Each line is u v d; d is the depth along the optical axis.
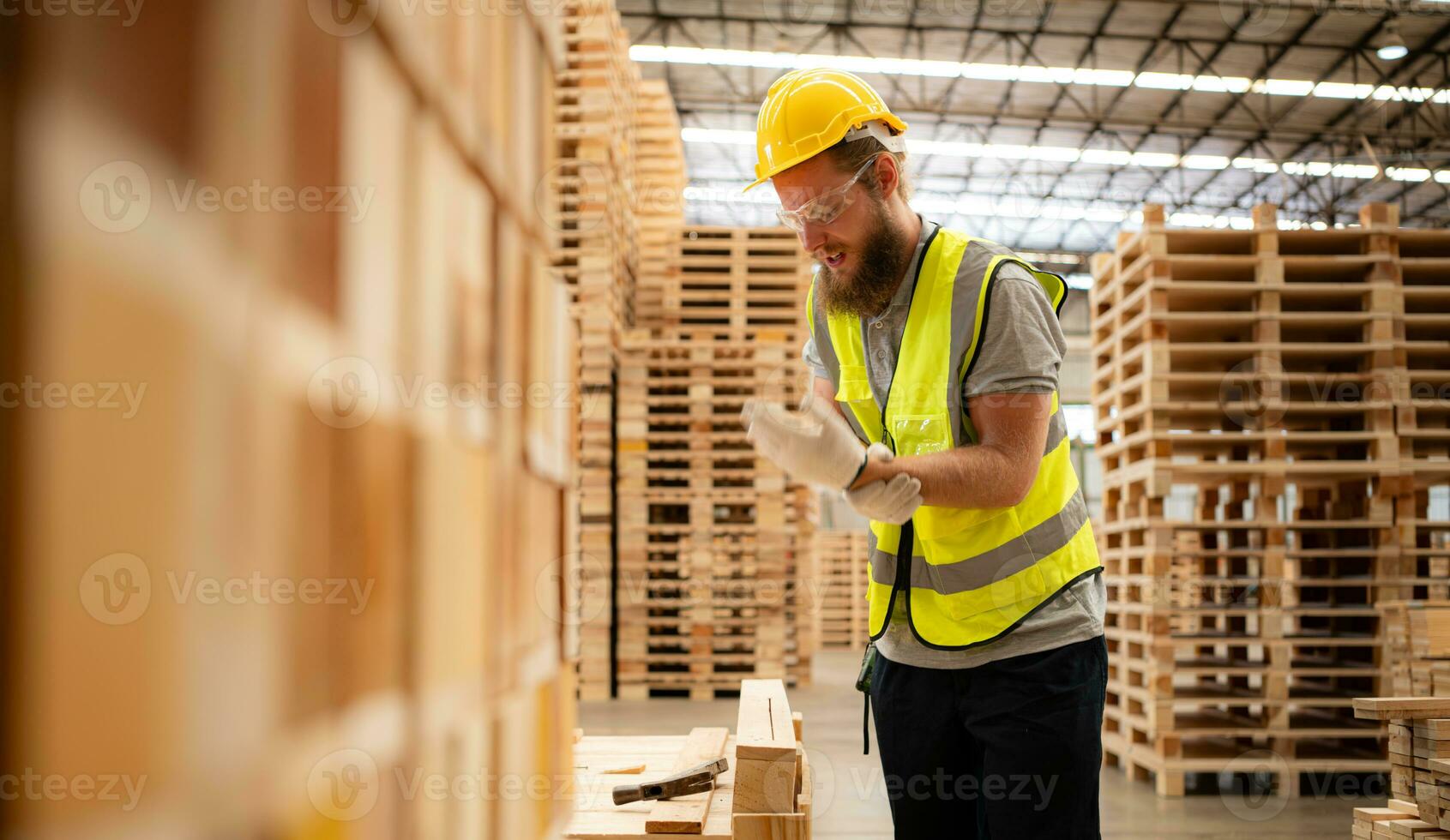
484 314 0.81
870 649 2.15
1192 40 15.19
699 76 16.88
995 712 1.87
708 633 7.95
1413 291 5.31
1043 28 15.02
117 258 0.37
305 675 0.49
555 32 1.12
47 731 0.33
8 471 0.33
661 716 7.08
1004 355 1.81
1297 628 6.14
